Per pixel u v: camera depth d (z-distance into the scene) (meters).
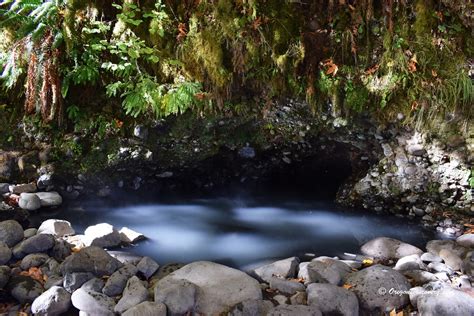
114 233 3.99
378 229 4.60
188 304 2.84
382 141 5.00
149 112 5.04
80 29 4.79
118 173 5.29
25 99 5.16
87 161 5.13
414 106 4.57
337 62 4.74
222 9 4.60
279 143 5.46
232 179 5.89
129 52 4.51
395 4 4.45
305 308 2.76
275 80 4.88
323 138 5.33
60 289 2.96
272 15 4.67
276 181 5.91
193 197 5.71
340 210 5.24
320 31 4.72
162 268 3.50
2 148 5.11
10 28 4.84
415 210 4.82
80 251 3.33
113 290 3.06
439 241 3.89
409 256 3.61
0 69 5.10
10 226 3.74
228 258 3.90
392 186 4.90
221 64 4.75
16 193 4.78
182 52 4.79
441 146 4.59
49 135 5.20
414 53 4.47
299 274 3.38
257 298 2.97
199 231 4.55
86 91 5.14
